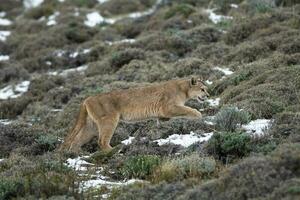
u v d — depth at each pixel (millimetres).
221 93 30625
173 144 22688
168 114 24234
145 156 20438
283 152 16922
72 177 19297
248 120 23828
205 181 17562
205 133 24047
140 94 24172
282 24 39719
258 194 15414
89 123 24703
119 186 18594
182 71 35438
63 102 36688
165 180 18453
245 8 47281
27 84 42969
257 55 35625
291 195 14742
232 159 20031
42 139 25719
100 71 40906
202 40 42500
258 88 27328
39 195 18172
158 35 45062
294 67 29000
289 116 22594
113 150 22875
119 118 24250
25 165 21062
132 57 41031
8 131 27641
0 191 18406
